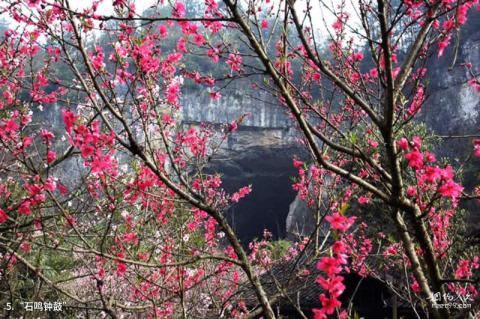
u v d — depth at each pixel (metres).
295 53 3.37
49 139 3.21
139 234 4.32
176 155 4.20
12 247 3.98
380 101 3.05
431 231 3.99
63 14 3.02
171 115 3.90
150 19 2.52
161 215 4.32
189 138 4.27
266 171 35.84
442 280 2.76
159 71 3.54
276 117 33.72
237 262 3.05
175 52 3.71
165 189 4.24
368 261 6.22
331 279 2.06
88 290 5.77
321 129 4.14
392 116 2.62
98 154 2.82
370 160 2.74
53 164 4.04
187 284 4.74
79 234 2.87
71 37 3.29
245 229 40.47
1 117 4.37
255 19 3.04
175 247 4.38
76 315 5.28
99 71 3.09
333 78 2.75
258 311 3.62
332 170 2.65
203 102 32.09
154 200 4.25
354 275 9.16
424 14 2.85
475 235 3.77
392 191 2.68
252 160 34.66
